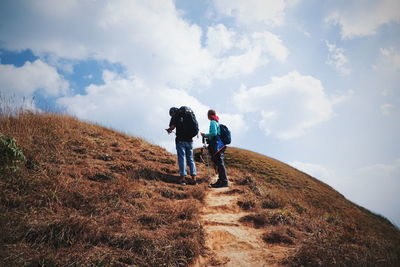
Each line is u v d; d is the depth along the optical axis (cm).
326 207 990
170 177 643
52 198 393
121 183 507
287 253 382
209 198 576
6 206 358
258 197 607
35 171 462
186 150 645
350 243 477
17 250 279
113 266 288
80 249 305
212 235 414
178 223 409
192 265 330
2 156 418
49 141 608
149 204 464
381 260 417
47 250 292
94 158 623
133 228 370
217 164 655
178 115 629
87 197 423
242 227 461
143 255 319
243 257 367
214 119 667
